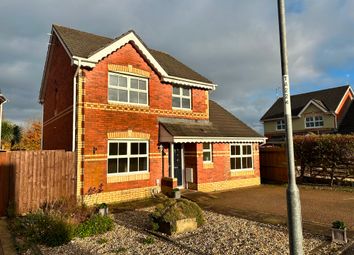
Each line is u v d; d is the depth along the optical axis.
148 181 13.70
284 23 4.70
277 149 19.48
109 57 12.95
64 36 13.62
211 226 8.28
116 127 12.84
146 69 14.29
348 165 16.39
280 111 42.53
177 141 13.60
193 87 16.50
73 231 7.37
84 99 11.99
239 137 16.83
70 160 11.52
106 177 12.28
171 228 7.41
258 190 15.72
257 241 6.85
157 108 14.55
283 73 4.64
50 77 16.70
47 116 17.28
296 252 4.33
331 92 39.09
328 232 7.62
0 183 9.84
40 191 10.64
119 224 8.72
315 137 17.81
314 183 17.78
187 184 15.56
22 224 8.26
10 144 27.77
